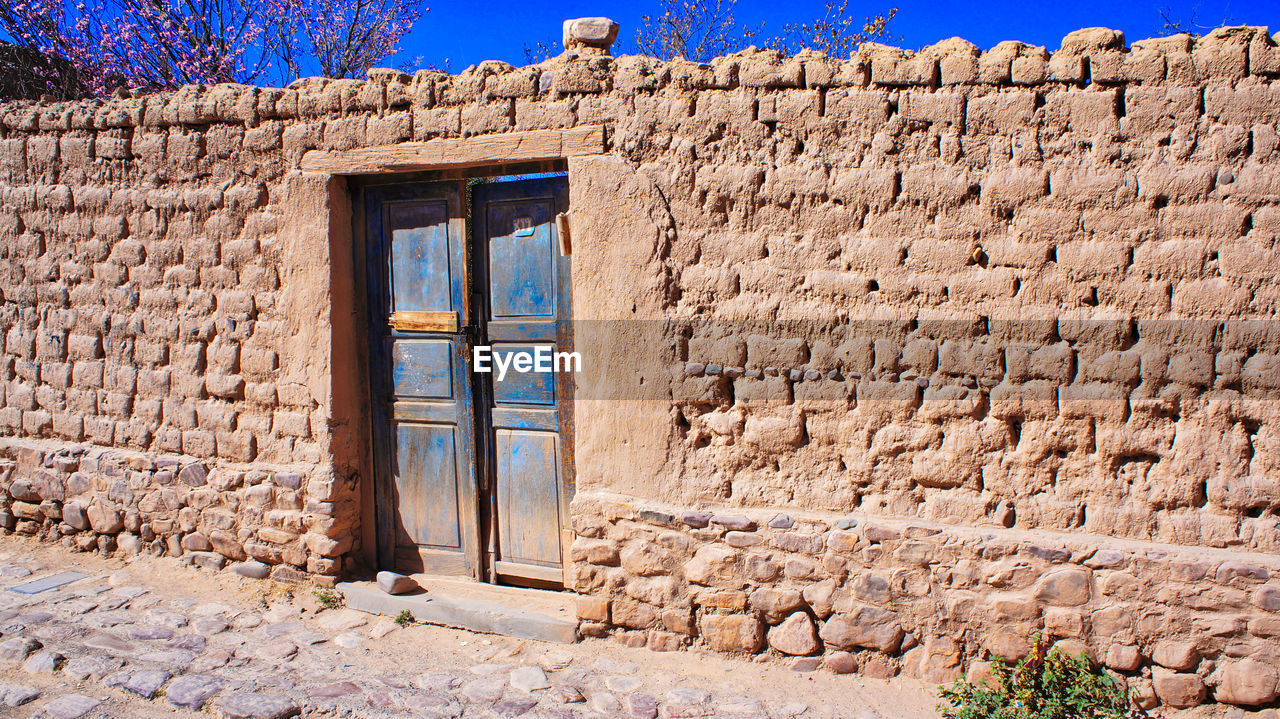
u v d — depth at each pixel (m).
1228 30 3.41
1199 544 3.48
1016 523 3.69
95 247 5.26
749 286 3.93
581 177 4.10
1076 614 3.55
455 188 4.51
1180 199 3.45
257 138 4.73
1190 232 3.45
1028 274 3.62
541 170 4.34
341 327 4.68
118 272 5.20
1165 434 3.51
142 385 5.19
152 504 5.17
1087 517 3.61
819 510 3.92
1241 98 3.38
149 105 4.98
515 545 4.62
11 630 4.15
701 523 4.00
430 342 4.67
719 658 4.01
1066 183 3.56
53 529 5.48
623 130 4.03
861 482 3.85
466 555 4.72
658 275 4.02
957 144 3.67
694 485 4.06
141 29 11.05
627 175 4.03
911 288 3.74
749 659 3.98
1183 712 3.47
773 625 3.96
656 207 4.00
